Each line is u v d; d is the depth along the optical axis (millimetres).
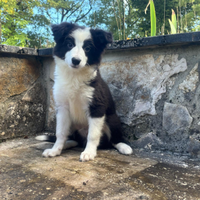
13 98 553
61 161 394
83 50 434
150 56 488
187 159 420
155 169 360
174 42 420
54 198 253
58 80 475
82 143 526
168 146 465
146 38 455
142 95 502
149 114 492
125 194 266
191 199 258
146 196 262
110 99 501
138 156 439
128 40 480
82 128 526
